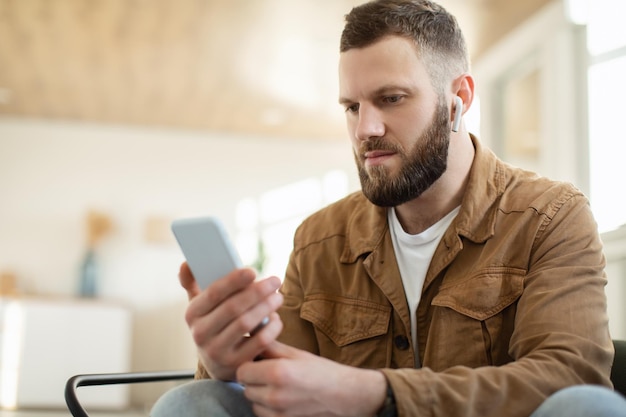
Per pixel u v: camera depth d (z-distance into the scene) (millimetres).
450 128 1242
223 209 7238
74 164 7074
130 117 6824
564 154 4125
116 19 4590
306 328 1349
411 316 1243
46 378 6070
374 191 1200
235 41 4895
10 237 6918
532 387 903
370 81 1168
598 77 3881
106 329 6227
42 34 4852
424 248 1265
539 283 1096
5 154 6988
